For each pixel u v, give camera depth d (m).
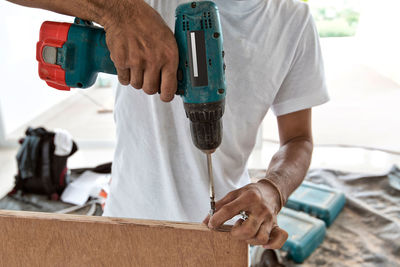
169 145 0.93
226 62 0.86
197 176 0.95
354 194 2.43
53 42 0.70
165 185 0.96
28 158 2.41
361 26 5.28
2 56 3.14
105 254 0.67
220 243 0.65
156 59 0.61
